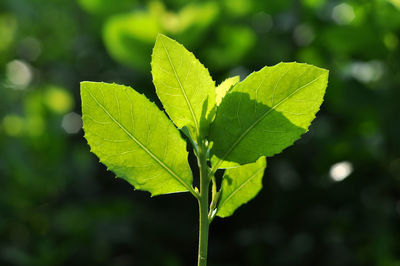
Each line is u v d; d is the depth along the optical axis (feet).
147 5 3.03
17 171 3.26
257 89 0.99
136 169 1.01
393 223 2.36
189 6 2.68
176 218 3.10
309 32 2.80
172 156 1.01
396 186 2.41
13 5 4.01
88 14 3.92
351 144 2.45
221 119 1.00
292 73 0.98
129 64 2.85
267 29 3.05
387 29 2.33
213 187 1.06
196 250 3.03
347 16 2.72
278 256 2.58
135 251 3.00
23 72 4.19
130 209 3.13
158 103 2.86
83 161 3.63
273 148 1.01
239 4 2.90
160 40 0.98
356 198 2.44
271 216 2.72
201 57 2.80
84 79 3.94
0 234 3.18
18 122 3.58
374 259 2.31
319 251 2.49
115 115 0.99
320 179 2.57
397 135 2.30
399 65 2.34
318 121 2.80
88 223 3.06
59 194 3.46
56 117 3.42
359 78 2.53
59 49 4.08
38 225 3.29
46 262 2.86
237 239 2.77
